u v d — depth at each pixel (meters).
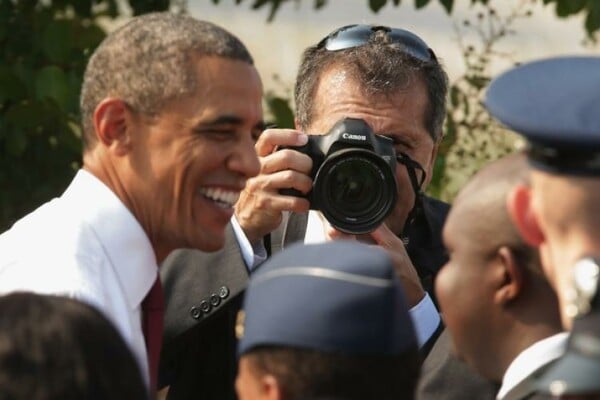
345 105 9.59
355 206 9.22
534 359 7.08
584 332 5.79
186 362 9.61
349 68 9.64
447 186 13.99
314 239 9.73
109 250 8.11
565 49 18.06
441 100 9.85
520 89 6.54
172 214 8.20
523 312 7.15
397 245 9.23
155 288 8.37
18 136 13.39
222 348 9.54
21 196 13.66
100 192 8.21
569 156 6.21
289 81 18.45
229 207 8.28
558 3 14.51
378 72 9.61
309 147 9.30
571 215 6.17
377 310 5.96
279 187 9.27
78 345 5.66
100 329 5.74
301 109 9.87
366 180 9.23
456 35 16.86
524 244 7.07
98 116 8.19
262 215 9.41
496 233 7.11
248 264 9.55
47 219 8.16
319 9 16.50
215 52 8.13
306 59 9.90
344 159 9.20
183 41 8.12
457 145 14.16
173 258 9.61
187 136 8.09
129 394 5.70
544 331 7.12
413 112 9.63
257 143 9.35
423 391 8.34
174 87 8.07
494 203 7.14
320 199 9.22
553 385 5.76
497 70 16.97
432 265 9.83
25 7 13.66
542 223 6.28
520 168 7.17
